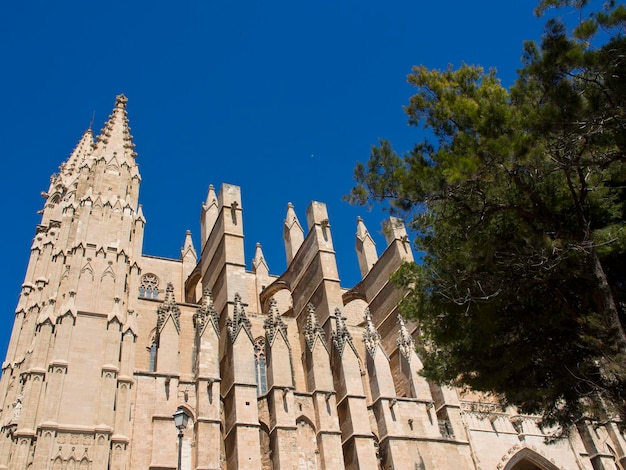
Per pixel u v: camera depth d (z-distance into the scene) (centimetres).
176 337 3491
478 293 2053
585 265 1917
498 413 4169
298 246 5438
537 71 1811
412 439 3638
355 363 3838
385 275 4803
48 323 3247
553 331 2122
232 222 4544
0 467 2750
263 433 3497
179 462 2095
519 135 1803
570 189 1900
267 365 3712
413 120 2133
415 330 4391
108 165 4128
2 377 3653
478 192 1945
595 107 1714
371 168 2111
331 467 3378
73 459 2800
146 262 5444
